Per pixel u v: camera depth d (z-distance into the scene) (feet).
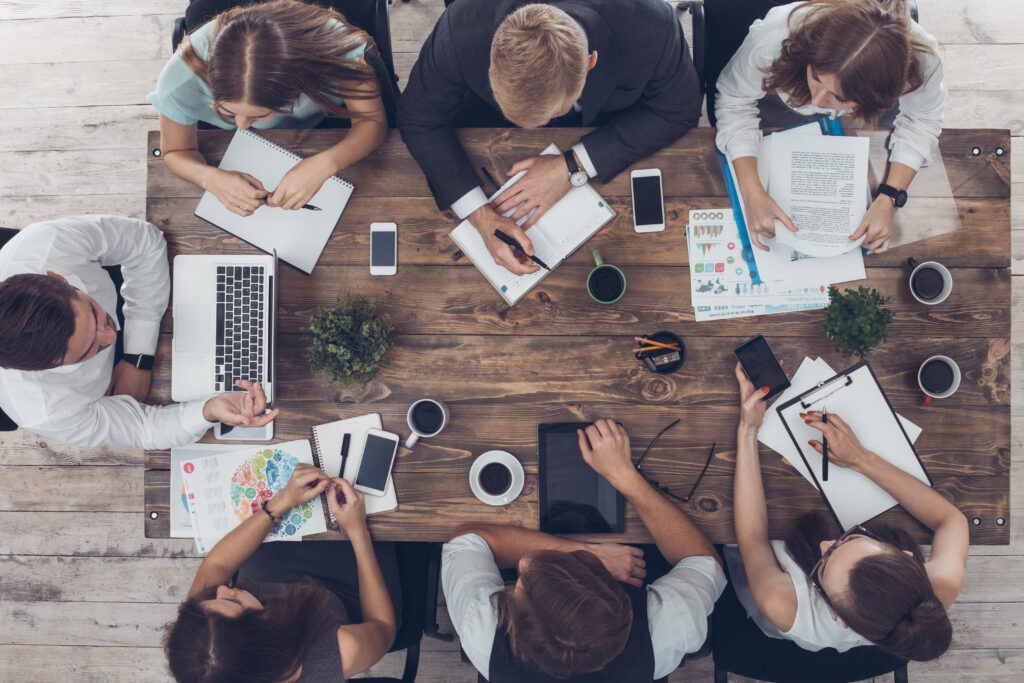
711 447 5.47
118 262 5.58
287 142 5.67
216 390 5.53
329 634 5.03
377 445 5.51
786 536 5.40
